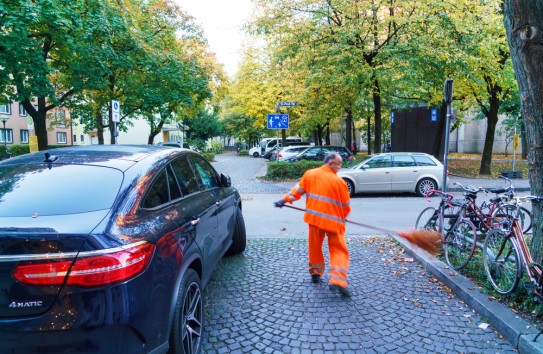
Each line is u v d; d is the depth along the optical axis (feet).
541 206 12.39
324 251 19.47
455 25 42.63
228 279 15.57
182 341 8.73
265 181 55.16
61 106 58.13
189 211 10.62
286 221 28.07
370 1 42.55
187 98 62.08
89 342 6.57
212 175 15.52
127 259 7.00
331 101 54.60
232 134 171.63
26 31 34.47
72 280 6.49
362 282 15.19
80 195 8.12
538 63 11.66
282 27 47.37
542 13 11.32
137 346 7.14
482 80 51.11
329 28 45.83
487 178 53.98
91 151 10.72
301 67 49.19
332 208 13.89
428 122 68.59
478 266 15.28
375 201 37.93
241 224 18.48
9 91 46.26
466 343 10.61
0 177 8.96
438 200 38.17
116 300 6.75
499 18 44.27
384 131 117.60
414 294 13.98
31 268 6.42
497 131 111.96
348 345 10.55
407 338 10.89
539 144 12.20
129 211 8.03
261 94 82.02
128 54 51.70
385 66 42.65
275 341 10.78
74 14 37.29
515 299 12.30
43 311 6.49
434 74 47.80
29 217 7.30
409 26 43.09
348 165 44.91
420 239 16.74
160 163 10.53
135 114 74.74
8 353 6.48
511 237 12.73
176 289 8.59
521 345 10.12
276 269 16.79
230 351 10.28
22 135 122.83
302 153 62.13
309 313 12.49
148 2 59.26
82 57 44.80
